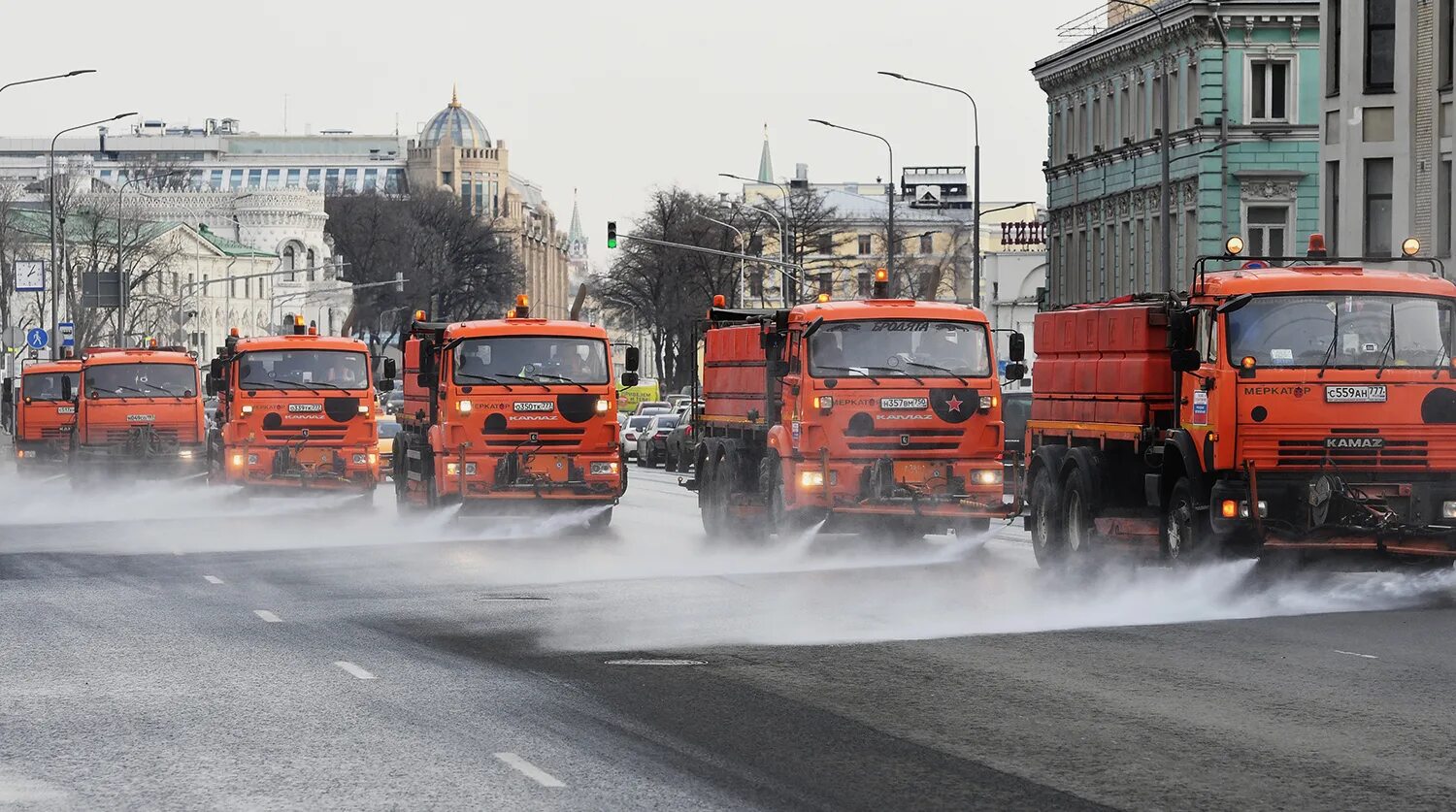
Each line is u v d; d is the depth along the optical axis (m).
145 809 19.66
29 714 25.53
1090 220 143.38
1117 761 21.83
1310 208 122.19
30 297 196.50
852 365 49.97
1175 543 40.81
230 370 73.50
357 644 32.81
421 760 22.16
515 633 34.25
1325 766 21.38
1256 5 121.31
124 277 164.12
